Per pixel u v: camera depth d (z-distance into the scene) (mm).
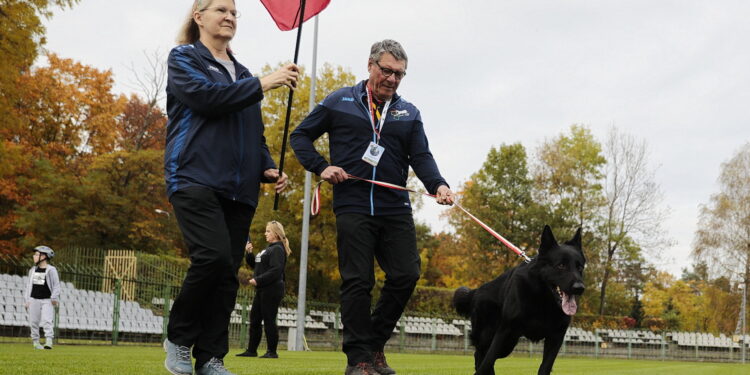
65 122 37594
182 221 3701
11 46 19203
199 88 3684
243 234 4004
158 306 18953
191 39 4250
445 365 11086
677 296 61500
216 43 4059
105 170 33312
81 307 15930
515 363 14406
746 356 38000
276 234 10672
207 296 3777
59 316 15078
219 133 3807
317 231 31109
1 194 33188
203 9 4043
